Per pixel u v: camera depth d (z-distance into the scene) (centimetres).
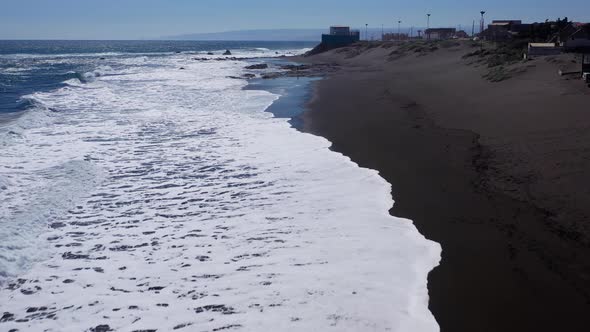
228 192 973
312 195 941
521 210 823
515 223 778
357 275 627
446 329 518
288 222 810
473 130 1375
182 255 699
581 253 675
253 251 705
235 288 603
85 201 925
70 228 798
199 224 812
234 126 1644
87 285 621
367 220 808
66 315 556
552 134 1173
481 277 623
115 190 991
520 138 1200
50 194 944
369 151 1243
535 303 566
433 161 1127
